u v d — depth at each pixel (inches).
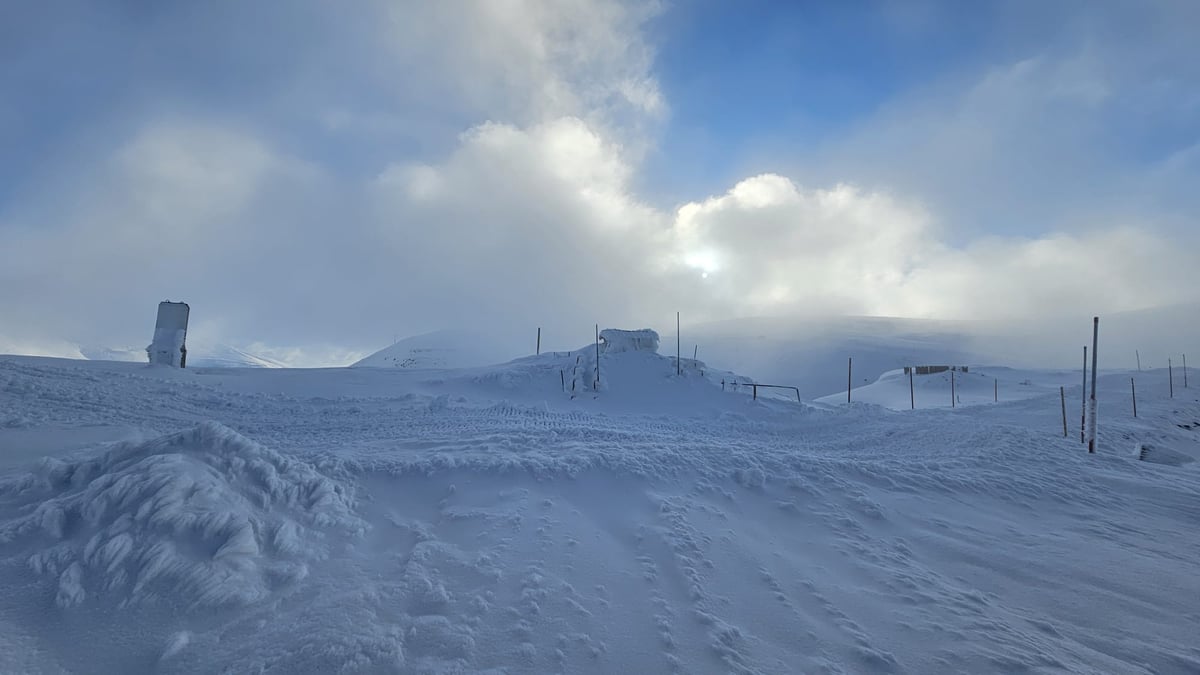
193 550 152.6
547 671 128.1
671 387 970.1
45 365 706.2
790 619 162.7
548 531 198.5
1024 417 874.1
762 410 871.7
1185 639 177.3
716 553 197.9
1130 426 866.8
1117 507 326.0
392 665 122.8
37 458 263.4
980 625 168.9
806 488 275.0
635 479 256.5
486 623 142.3
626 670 132.0
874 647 152.3
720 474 277.0
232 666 119.4
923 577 203.3
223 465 188.9
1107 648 169.5
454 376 971.9
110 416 435.2
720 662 138.4
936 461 392.8
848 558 212.7
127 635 127.6
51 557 146.6
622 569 179.6
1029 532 268.4
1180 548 265.1
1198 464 624.4
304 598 146.0
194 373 794.2
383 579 159.2
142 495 163.6
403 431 422.9
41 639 124.0
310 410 572.7
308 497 196.1
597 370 992.2
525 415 652.1
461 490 231.5
